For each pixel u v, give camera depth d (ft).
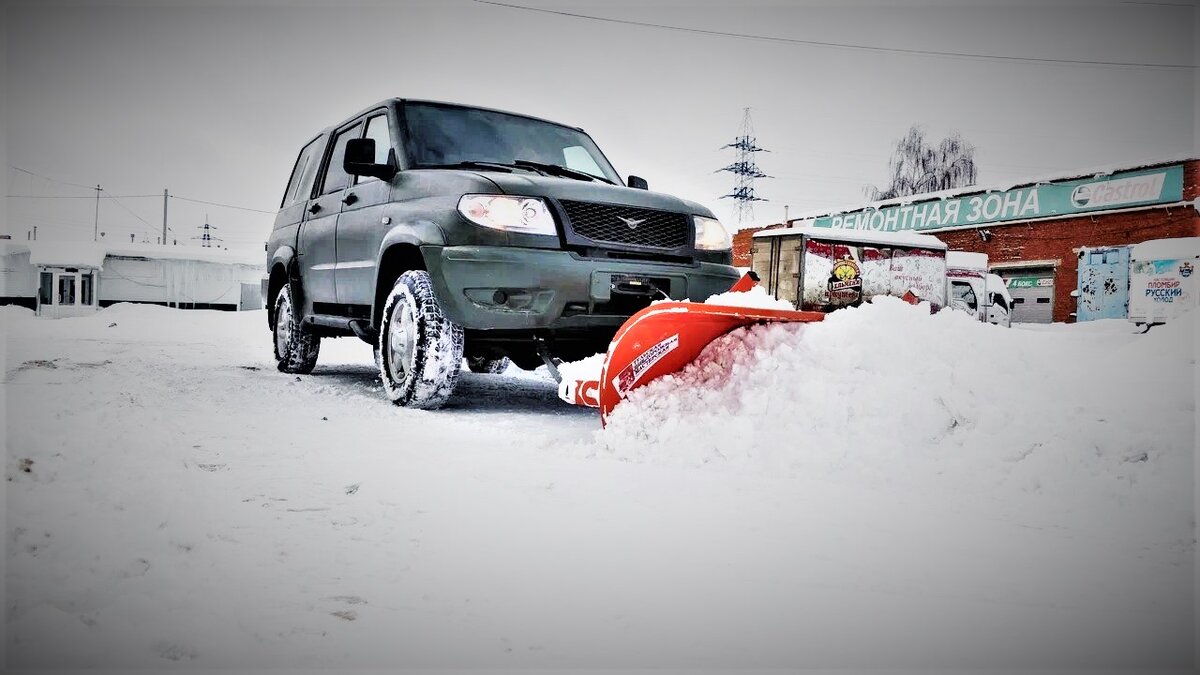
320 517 7.29
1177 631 5.14
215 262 113.70
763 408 10.47
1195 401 11.19
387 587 5.61
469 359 25.40
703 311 10.61
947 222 76.28
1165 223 61.26
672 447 10.37
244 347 36.19
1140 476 8.53
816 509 8.00
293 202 22.38
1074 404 10.09
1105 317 64.80
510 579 5.83
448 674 4.32
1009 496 8.53
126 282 110.63
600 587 5.71
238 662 4.42
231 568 5.87
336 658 4.50
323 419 13.20
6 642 4.54
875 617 5.27
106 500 7.25
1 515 6.66
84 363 22.72
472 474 9.25
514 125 18.84
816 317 11.25
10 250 107.24
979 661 4.64
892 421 9.87
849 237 45.80
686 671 4.41
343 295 18.38
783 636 4.93
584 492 8.54
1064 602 5.63
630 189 15.61
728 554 6.54
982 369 10.50
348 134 20.06
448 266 14.10
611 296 14.29
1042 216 68.85
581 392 11.84
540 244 13.99
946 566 6.36
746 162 167.73
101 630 4.75
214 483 8.34
